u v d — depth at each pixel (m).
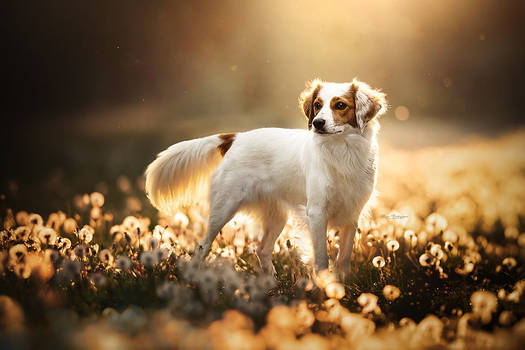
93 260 4.24
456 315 3.72
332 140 4.24
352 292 4.15
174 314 3.15
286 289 4.21
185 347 2.49
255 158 4.86
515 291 3.87
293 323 3.18
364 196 4.33
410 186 9.94
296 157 4.62
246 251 5.26
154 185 5.27
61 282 3.71
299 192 4.64
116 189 9.45
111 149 14.71
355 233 4.45
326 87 4.34
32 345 2.57
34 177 10.89
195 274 3.56
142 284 3.79
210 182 4.95
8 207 7.59
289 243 4.58
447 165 12.62
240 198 4.82
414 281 4.40
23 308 3.29
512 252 5.73
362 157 4.25
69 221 5.09
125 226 4.93
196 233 5.43
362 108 4.19
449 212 7.65
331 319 3.28
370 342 2.70
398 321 3.69
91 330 2.54
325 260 4.30
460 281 4.57
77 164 12.59
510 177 10.98
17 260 3.58
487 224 7.24
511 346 2.75
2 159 12.95
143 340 2.55
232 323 2.84
